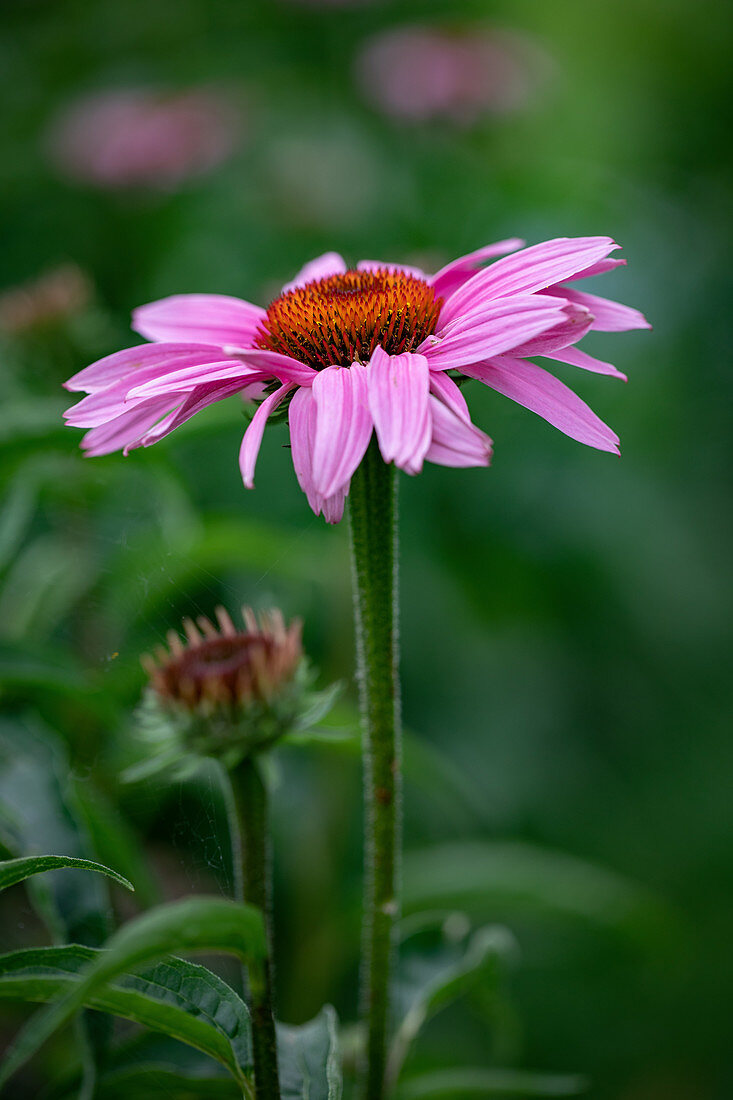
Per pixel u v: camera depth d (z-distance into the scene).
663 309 1.30
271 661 0.62
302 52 1.55
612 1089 0.99
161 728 0.62
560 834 1.06
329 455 0.60
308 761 0.81
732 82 1.83
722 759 1.19
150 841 0.73
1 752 0.68
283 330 0.63
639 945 0.82
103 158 1.26
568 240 0.63
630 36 1.83
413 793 0.98
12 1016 0.72
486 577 1.11
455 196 1.36
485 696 1.08
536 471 1.14
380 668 0.61
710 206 1.63
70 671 0.69
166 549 0.73
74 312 0.81
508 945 0.67
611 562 1.14
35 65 1.50
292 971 0.78
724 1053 1.03
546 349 0.62
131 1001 0.58
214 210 1.31
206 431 0.71
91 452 0.62
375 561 0.61
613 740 1.17
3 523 0.73
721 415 1.36
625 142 1.71
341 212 1.24
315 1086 0.60
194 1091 0.62
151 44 1.55
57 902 0.64
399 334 0.63
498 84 1.39
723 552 1.27
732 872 1.12
